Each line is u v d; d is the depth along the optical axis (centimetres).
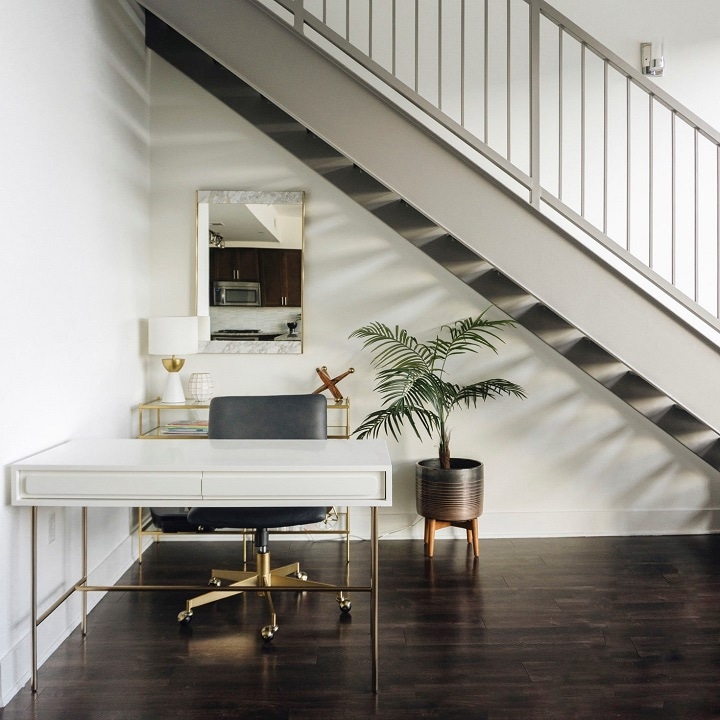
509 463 457
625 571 387
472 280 406
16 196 261
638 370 329
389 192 414
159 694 254
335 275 452
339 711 242
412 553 423
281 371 454
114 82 379
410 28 449
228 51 326
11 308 257
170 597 352
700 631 307
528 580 373
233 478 259
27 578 273
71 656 285
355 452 288
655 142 455
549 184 453
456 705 246
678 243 457
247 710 243
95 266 349
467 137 329
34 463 256
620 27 453
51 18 294
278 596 353
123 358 397
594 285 328
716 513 459
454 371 455
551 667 274
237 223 448
